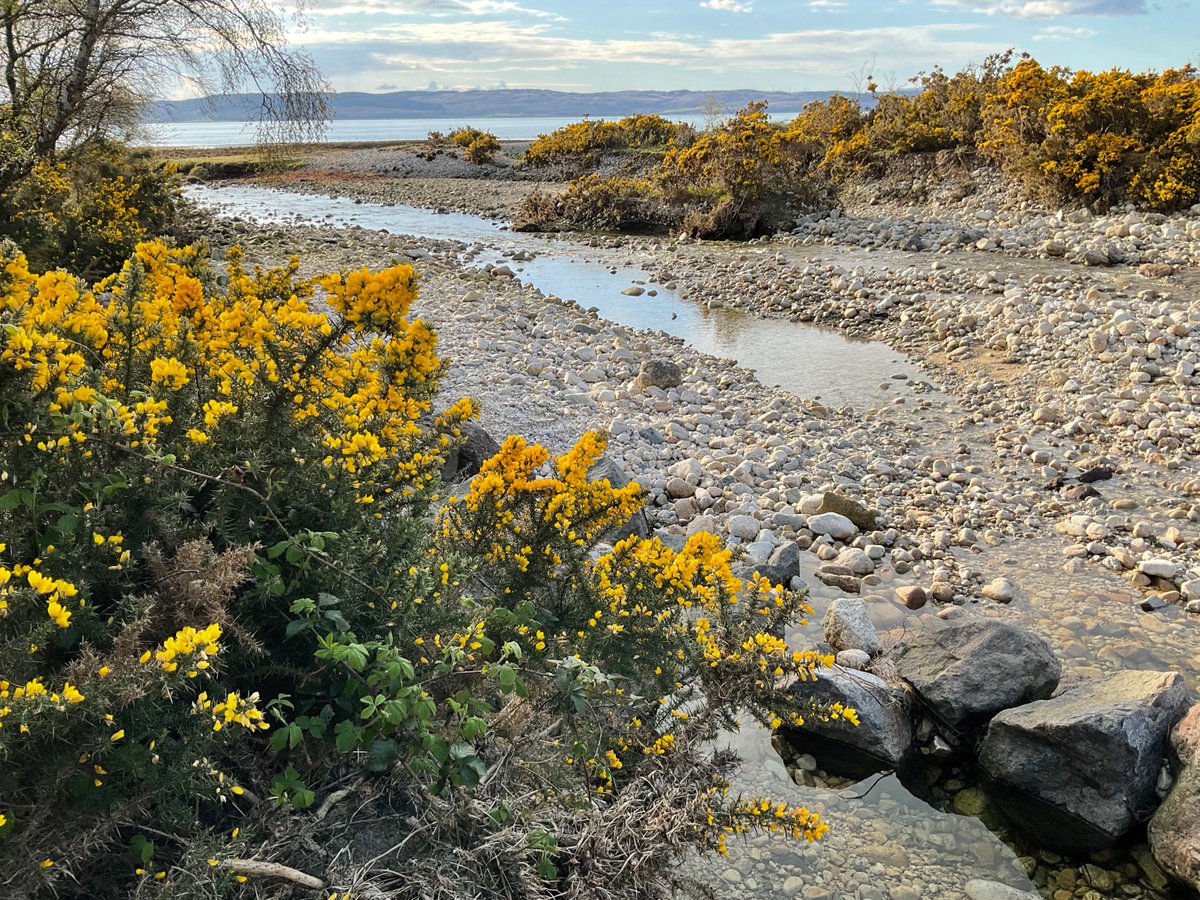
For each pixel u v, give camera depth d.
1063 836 3.81
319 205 32.97
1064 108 18.62
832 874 3.53
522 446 3.64
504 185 37.34
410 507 3.18
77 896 2.21
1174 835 3.51
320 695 2.68
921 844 3.75
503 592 3.54
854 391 10.53
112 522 2.54
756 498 7.39
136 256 3.26
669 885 3.06
